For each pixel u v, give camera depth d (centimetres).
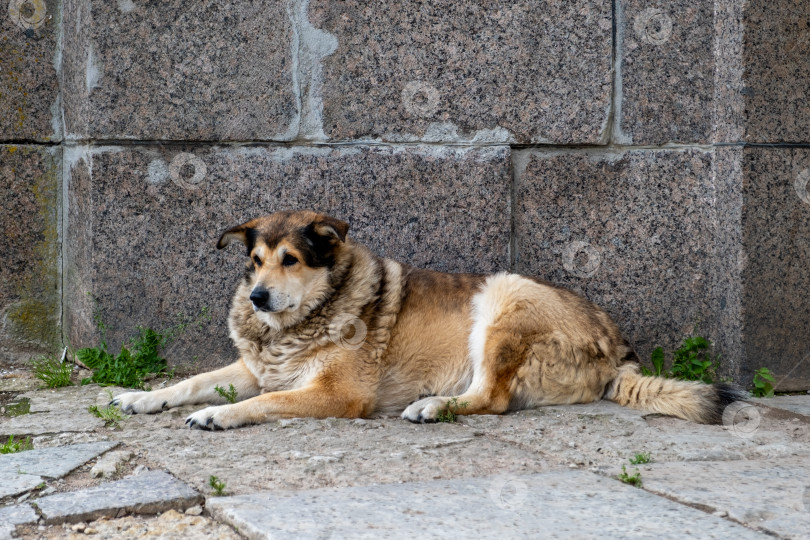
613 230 527
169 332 507
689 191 527
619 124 523
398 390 445
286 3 495
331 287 430
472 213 512
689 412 412
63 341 561
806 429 395
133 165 491
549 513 257
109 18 477
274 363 435
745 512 257
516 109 512
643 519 252
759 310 498
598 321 454
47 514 261
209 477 299
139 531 254
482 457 331
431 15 504
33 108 542
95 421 390
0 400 453
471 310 454
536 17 508
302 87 503
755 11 485
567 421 402
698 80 524
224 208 505
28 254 548
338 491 281
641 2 516
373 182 509
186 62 491
